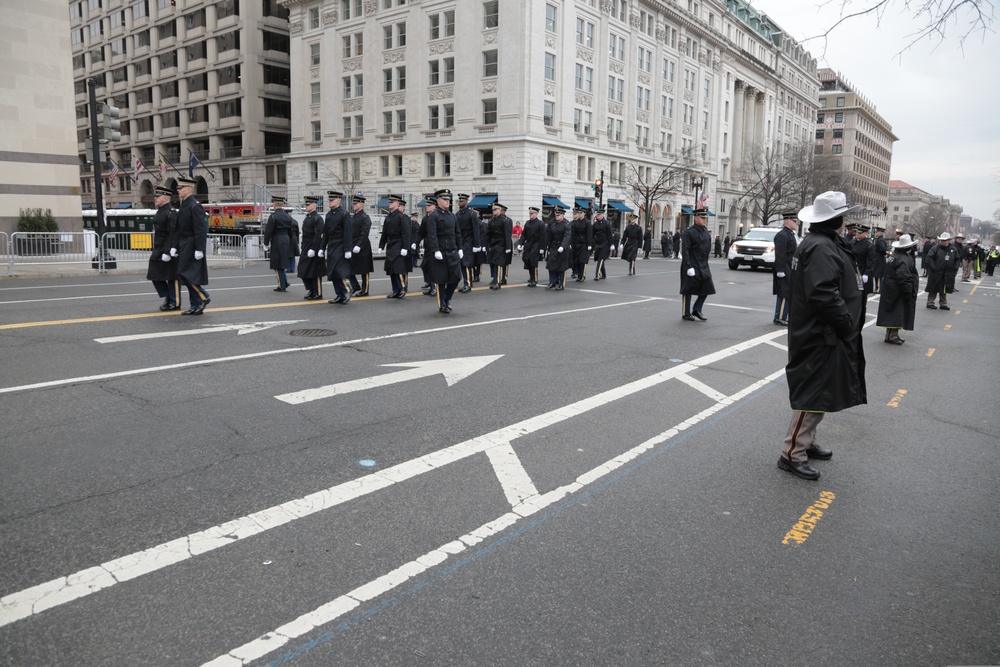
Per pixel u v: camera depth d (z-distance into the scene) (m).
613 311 12.80
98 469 4.33
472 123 45.00
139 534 3.53
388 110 49.59
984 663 2.76
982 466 5.07
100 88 75.00
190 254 10.25
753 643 2.84
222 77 61.16
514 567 3.36
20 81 24.14
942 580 3.41
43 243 17.95
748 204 71.62
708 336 10.37
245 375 6.85
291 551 3.42
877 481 4.71
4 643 2.66
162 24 66.25
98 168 18.75
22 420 5.24
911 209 173.25
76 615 2.85
